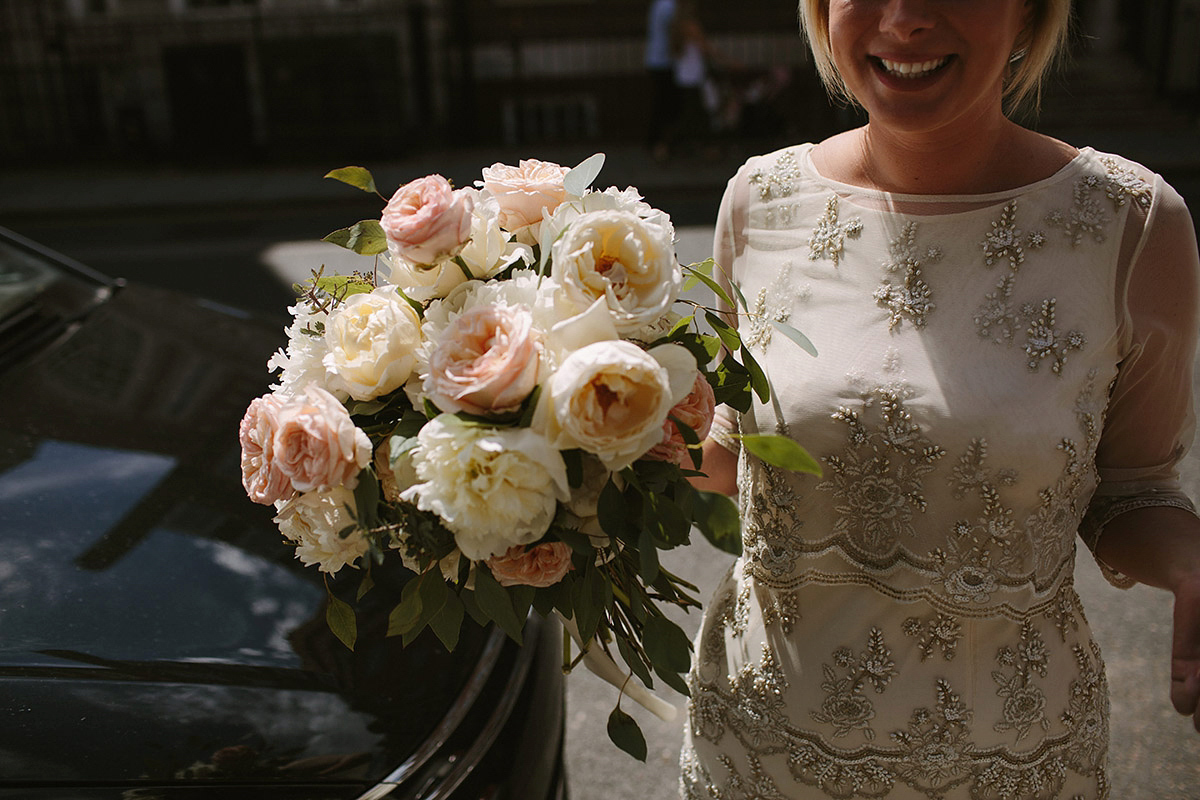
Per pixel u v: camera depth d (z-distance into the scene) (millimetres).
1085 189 1402
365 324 1227
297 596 1896
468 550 1128
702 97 10844
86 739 1576
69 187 10922
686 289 1322
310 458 1132
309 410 1151
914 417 1383
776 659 1525
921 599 1432
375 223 1312
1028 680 1439
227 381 2619
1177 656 1262
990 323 1386
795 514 1482
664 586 1368
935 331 1403
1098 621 3361
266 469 1202
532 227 1326
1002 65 1327
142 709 1629
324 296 1360
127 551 1921
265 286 7086
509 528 1102
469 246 1247
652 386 1062
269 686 1714
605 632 1421
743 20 11719
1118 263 1389
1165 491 1468
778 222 1562
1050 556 1426
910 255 1430
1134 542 1429
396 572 2004
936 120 1332
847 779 1488
